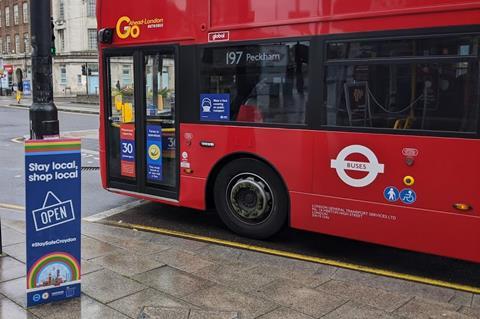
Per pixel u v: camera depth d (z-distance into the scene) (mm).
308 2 5297
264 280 4645
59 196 3959
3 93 61719
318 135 5316
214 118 6145
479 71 4363
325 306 4098
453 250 4594
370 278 4844
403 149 4785
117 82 7242
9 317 3762
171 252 5371
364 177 5043
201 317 3828
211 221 6895
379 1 4844
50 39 4035
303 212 5516
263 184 5867
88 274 4648
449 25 4465
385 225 4957
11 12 69312
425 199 4699
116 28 7043
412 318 3916
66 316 3801
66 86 58344
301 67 5402
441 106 4578
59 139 3938
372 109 4969
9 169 11164
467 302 4312
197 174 6371
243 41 5809
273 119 5664
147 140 6887
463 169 4492
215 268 4934
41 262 3939
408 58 4723
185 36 6289
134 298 4148
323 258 5480
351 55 5055
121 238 5891
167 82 6582
